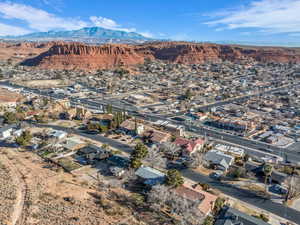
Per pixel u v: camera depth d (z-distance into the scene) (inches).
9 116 3720.5
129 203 1879.9
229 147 3152.1
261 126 4013.3
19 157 2615.7
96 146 2918.3
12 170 2261.3
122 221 1628.9
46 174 2245.3
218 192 2130.9
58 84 7534.5
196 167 2600.9
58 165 2493.8
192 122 4244.6
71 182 2134.6
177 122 4239.7
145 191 2076.8
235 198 2082.9
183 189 1978.3
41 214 1616.6
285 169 2527.1
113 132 3535.9
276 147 3260.3
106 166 2541.8
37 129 3540.8
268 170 2281.0
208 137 3567.9
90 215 1652.3
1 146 2960.1
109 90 6766.7
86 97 5984.3
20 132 3348.9
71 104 5206.7
